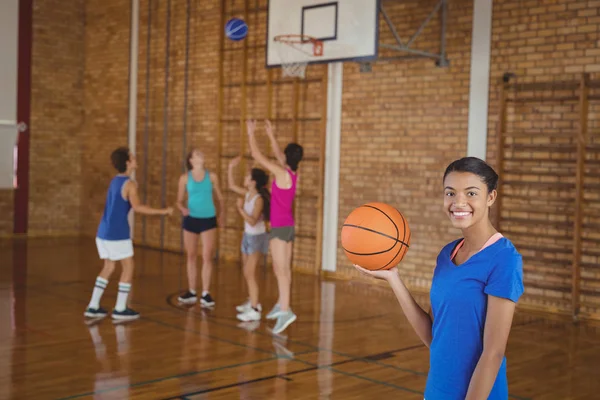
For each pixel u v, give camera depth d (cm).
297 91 931
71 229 1288
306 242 926
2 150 1198
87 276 848
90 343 535
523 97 728
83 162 1287
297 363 493
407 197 826
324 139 900
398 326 620
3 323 597
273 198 585
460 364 184
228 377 455
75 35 1273
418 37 812
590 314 682
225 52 1027
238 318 630
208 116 1061
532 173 723
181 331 581
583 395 434
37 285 782
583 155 677
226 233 1030
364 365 492
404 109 826
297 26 816
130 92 1188
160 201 1139
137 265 945
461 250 194
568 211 698
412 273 820
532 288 723
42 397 406
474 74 764
